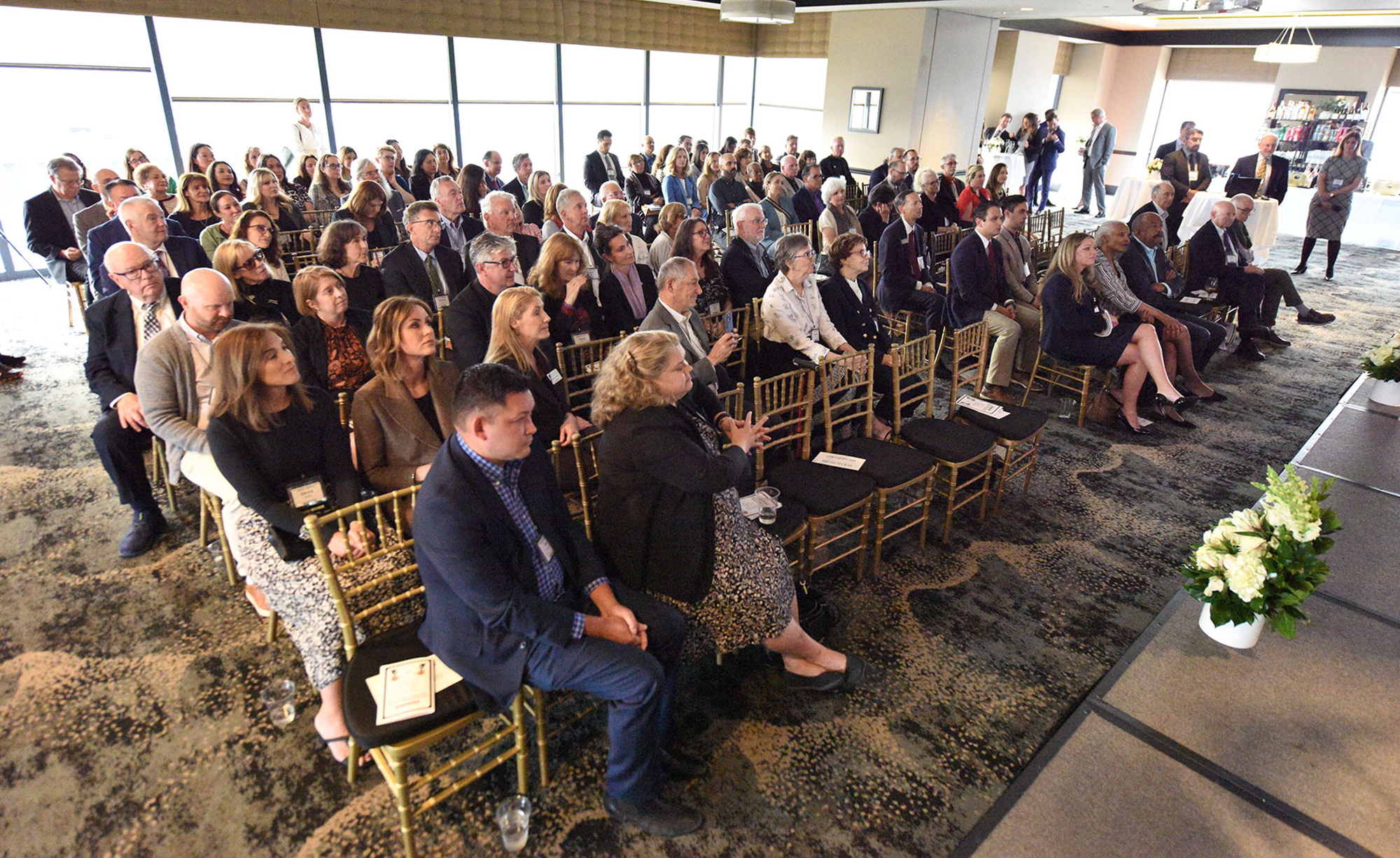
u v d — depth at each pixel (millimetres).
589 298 3629
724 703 2307
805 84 12281
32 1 6383
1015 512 3486
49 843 1824
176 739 2127
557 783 2020
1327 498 3164
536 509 1912
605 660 1753
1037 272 5902
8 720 2180
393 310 2311
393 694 1721
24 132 6930
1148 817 1790
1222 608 2240
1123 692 2164
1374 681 2207
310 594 1957
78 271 5230
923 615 2748
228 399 2076
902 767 2104
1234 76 13375
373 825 1894
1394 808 1812
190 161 6297
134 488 2955
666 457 1988
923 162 10664
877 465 2902
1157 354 4211
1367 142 10141
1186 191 8477
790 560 2752
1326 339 6234
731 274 4273
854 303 4027
